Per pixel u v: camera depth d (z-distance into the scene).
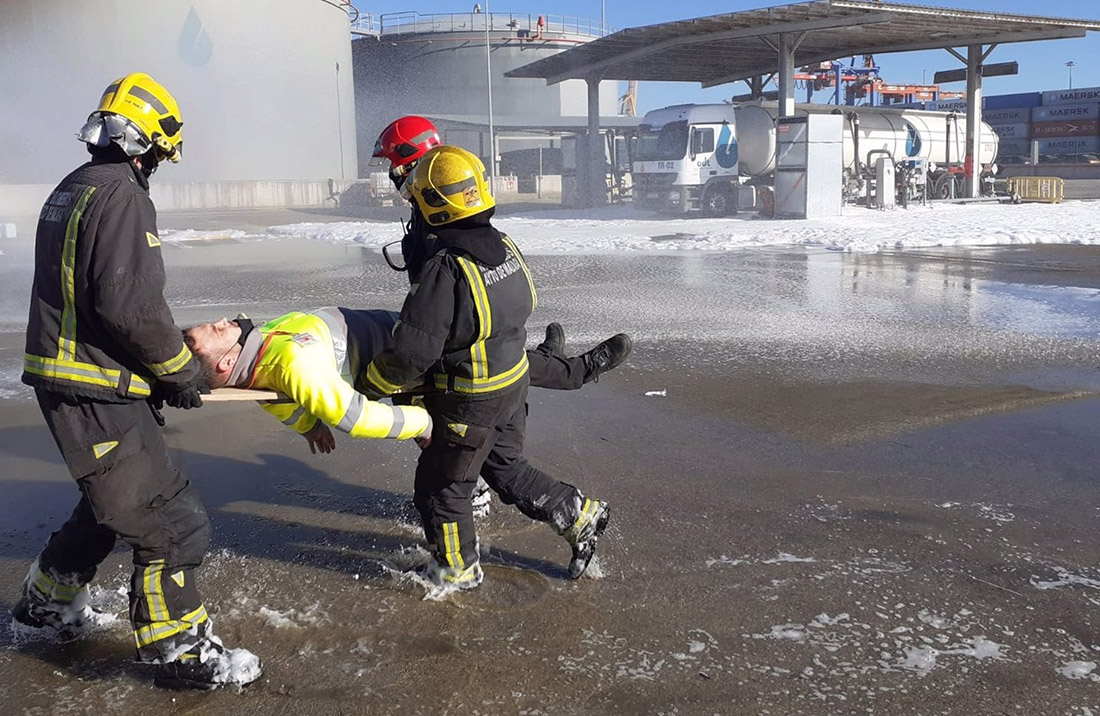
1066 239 19.83
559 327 4.50
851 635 3.41
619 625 3.50
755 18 27.69
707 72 39.06
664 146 29.94
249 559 4.13
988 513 4.62
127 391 2.88
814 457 5.54
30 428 6.27
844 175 32.31
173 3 44.03
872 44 33.84
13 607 3.59
